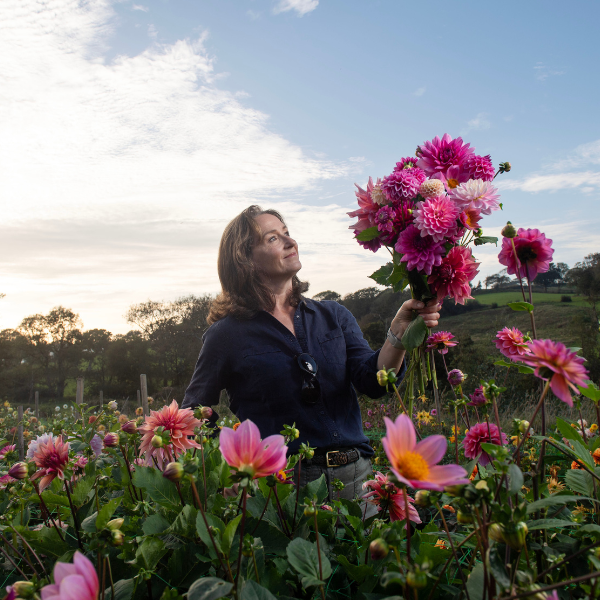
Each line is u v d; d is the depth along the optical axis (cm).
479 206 133
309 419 184
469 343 986
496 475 81
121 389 3788
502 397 660
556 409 569
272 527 106
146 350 3703
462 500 71
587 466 99
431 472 69
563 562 76
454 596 84
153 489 116
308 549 90
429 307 149
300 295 220
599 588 78
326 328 205
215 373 202
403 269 148
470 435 123
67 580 59
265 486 117
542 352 78
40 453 119
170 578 97
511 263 119
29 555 116
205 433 134
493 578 70
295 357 191
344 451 183
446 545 107
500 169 147
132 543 97
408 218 141
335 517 118
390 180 139
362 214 156
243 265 207
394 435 70
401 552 97
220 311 217
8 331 3991
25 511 131
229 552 83
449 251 138
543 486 105
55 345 4038
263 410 191
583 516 110
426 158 150
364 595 88
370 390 184
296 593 98
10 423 608
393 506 118
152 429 131
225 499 112
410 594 80
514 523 68
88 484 130
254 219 216
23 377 3959
